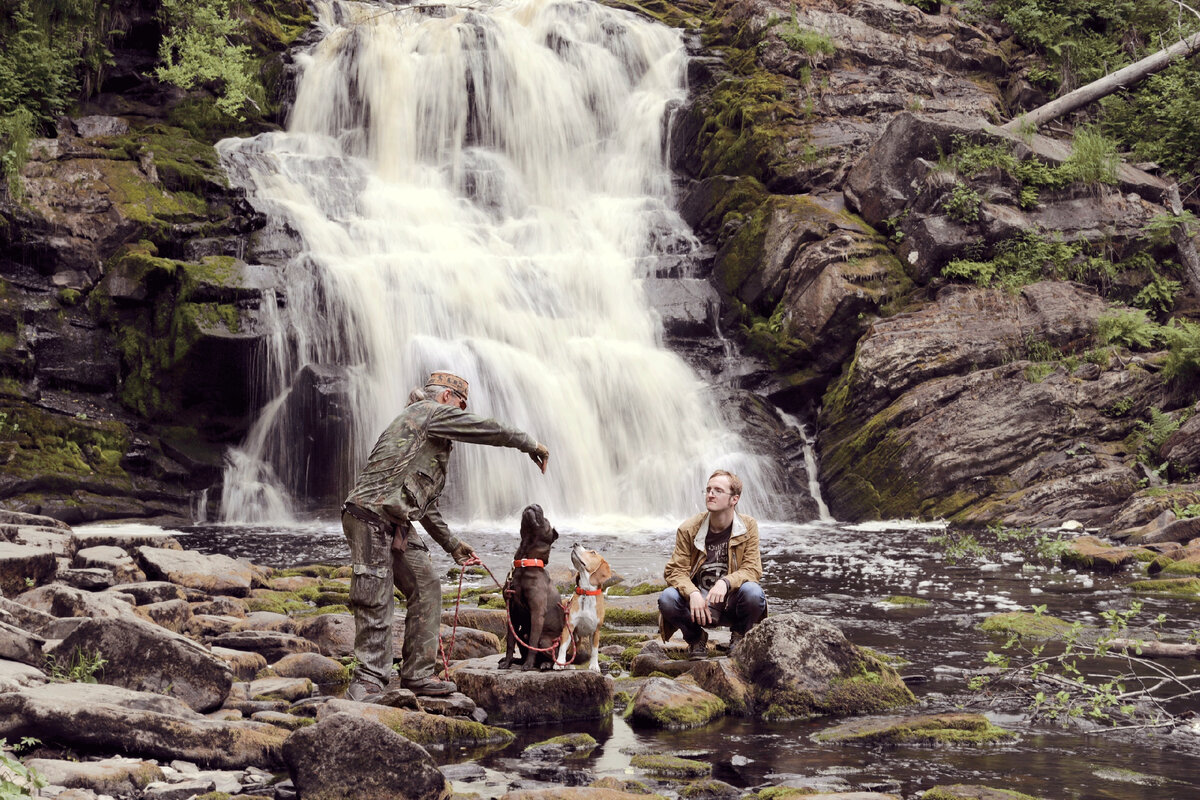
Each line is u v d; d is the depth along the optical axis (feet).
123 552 27.73
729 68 89.56
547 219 84.12
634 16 97.76
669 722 17.06
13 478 55.88
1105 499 54.03
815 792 12.98
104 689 14.11
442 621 24.32
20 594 21.17
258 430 63.87
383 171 86.74
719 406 68.13
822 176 78.38
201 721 14.10
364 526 17.02
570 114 91.25
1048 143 76.18
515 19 97.19
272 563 41.06
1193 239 70.38
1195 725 16.69
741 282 74.13
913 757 14.97
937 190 69.36
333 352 64.75
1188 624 26.94
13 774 10.80
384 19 96.27
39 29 76.43
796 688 18.07
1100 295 67.67
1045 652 23.35
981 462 58.59
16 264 63.82
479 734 16.15
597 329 72.84
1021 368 60.59
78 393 63.00
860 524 60.13
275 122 90.68
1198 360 58.34
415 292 68.54
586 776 13.83
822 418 67.56
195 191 72.74
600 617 19.57
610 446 66.49
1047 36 91.97
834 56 87.56
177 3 84.43
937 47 90.68
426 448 17.28
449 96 89.10
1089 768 14.29
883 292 68.33
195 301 63.10
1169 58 82.79
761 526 59.52
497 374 64.90
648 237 81.56
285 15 98.12
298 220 73.61
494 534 52.70
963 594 33.17
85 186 67.56
